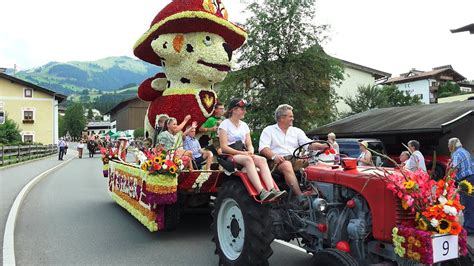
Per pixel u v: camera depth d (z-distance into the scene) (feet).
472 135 47.24
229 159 16.85
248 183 15.29
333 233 14.38
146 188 20.59
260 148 17.17
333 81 67.21
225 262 16.29
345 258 12.46
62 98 156.35
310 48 61.26
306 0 60.90
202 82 28.76
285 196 15.98
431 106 49.85
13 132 111.34
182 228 24.07
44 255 18.72
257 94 63.57
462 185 12.93
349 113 90.22
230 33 29.17
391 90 106.22
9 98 145.18
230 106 18.63
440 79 156.87
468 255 13.15
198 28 27.89
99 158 105.29
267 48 61.00
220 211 17.15
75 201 33.73
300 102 61.31
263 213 15.15
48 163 80.23
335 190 14.47
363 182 13.25
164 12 28.30
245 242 15.12
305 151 17.11
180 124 27.02
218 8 29.04
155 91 30.22
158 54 28.27
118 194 28.66
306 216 15.67
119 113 219.20
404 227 11.98
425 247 11.41
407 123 42.98
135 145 30.66
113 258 18.39
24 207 30.66
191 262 17.90
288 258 18.62
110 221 25.98
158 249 19.86
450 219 11.69
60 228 24.00
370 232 13.26
